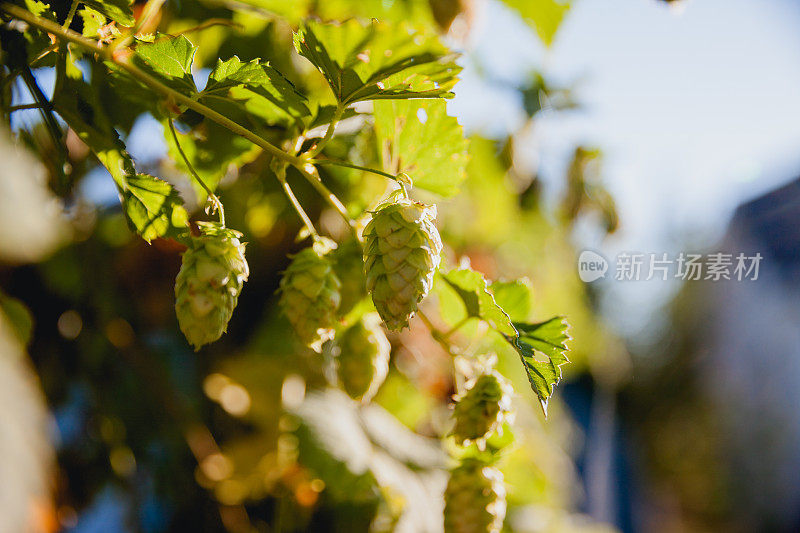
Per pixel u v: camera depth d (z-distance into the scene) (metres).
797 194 1.87
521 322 0.39
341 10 0.45
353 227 0.36
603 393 1.87
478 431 0.38
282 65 0.46
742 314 2.35
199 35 0.44
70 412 0.50
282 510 0.51
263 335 0.53
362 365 0.40
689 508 2.79
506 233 0.81
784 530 2.30
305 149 0.44
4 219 0.22
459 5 0.47
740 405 2.48
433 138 0.39
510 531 0.62
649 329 2.81
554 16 0.55
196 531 0.52
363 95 0.35
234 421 0.55
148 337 0.54
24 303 0.48
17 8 0.32
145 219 0.34
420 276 0.33
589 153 0.78
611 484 2.18
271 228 0.52
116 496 0.52
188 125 0.40
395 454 0.56
